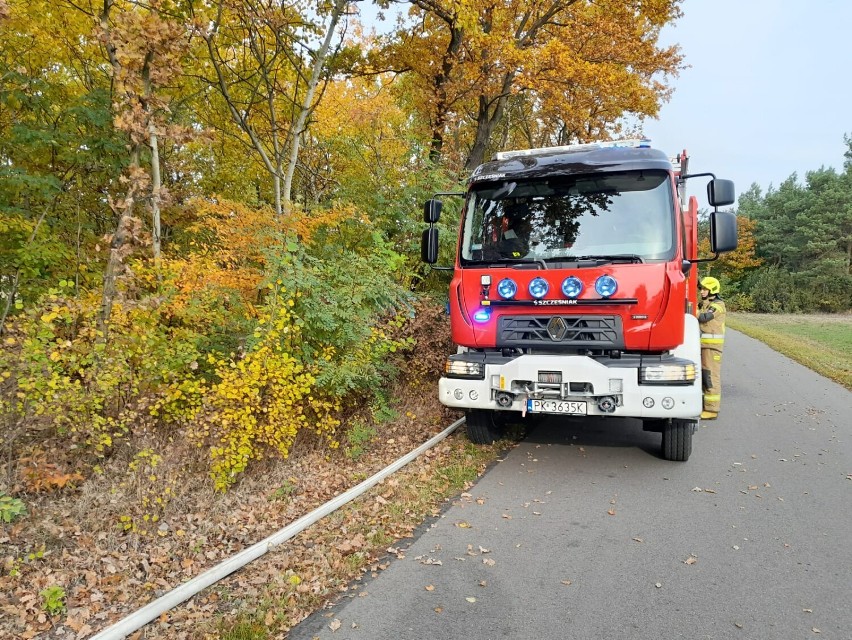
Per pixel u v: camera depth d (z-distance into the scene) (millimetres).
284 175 9805
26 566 3672
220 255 6531
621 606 3389
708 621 3234
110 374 4629
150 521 4305
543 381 5516
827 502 5035
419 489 5324
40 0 9172
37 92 9461
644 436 7188
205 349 6125
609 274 5434
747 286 47250
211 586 3639
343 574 3797
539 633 3127
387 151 11797
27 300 8109
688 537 4336
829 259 42750
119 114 5844
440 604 3428
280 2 8961
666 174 5754
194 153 12719
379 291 6887
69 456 4824
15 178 8125
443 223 10062
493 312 5855
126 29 5598
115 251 5348
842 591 3551
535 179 6066
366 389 7117
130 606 3410
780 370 13242
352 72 14336
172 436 5309
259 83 10172
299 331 6023
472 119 19859
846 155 46656
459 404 5891
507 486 5473
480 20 13914
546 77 14664
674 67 17375
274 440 5105
